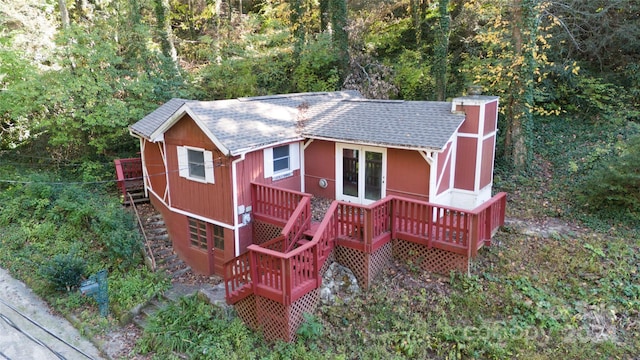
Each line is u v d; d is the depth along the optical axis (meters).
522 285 9.36
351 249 9.84
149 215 14.80
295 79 21.16
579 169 14.65
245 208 11.40
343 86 19.36
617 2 16.22
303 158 13.38
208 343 8.71
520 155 15.21
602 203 12.28
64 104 16.06
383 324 8.89
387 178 11.70
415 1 22.61
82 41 17.27
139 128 14.84
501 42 15.60
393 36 23.08
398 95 20.42
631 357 7.77
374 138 11.38
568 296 9.12
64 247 12.80
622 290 9.12
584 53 18.33
